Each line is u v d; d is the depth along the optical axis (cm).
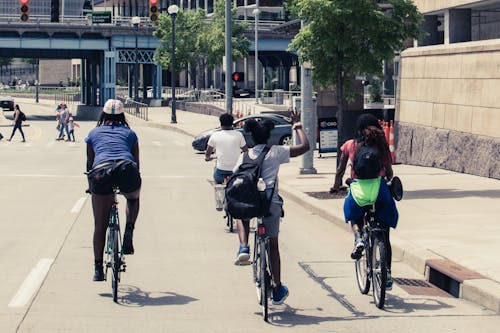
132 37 16562
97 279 1795
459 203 3147
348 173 4609
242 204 1577
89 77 18712
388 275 1745
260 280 1628
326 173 4659
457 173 4500
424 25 5825
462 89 4538
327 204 3262
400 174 4441
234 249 2398
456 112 4616
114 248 1708
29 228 2780
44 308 1659
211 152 2714
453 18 5447
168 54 15900
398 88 5491
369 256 1762
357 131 1806
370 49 3634
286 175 4569
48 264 2128
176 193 3944
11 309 1644
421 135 5094
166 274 2033
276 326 1541
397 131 5475
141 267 2120
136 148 1792
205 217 3097
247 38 16688
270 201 1596
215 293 1825
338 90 3691
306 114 4556
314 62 3662
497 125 4131
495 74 4153
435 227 2562
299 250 2392
